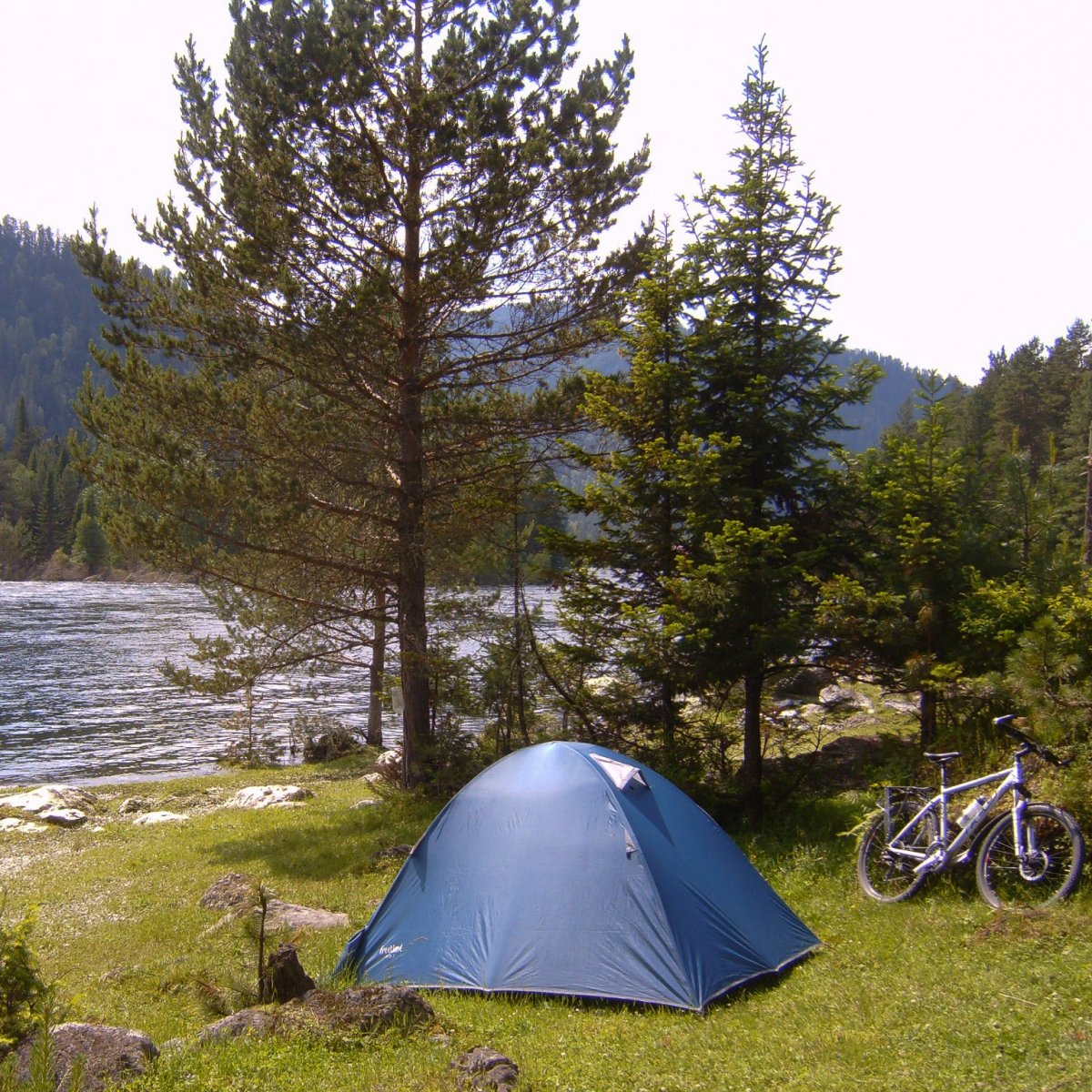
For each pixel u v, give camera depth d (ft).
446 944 26.58
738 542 36.65
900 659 37.04
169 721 110.42
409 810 53.26
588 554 41.75
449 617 58.95
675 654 38.09
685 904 25.30
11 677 135.33
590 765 28.07
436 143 49.85
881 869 28.86
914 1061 17.67
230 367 51.39
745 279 40.40
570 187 52.95
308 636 59.82
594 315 54.70
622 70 55.21
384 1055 19.98
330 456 53.42
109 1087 17.51
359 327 48.80
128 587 312.91
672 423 40.65
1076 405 146.61
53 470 399.85
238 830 56.85
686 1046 20.72
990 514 41.57
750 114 40.68
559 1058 20.58
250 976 27.63
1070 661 27.63
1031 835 24.75
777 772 42.29
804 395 40.47
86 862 51.42
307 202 50.01
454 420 53.42
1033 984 19.86
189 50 51.72
